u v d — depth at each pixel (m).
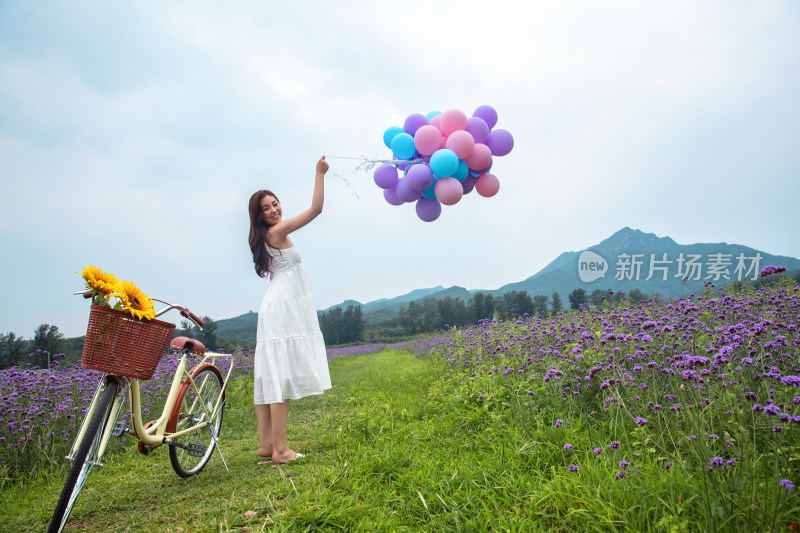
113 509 2.73
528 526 1.96
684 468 2.01
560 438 2.83
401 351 20.75
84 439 2.32
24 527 2.56
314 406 6.10
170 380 6.55
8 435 3.83
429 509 2.30
